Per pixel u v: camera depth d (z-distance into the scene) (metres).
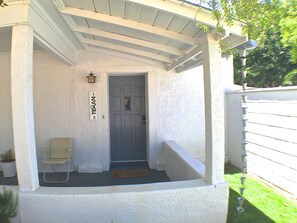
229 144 5.83
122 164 5.84
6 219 2.32
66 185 4.53
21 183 2.64
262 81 9.48
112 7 2.76
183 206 2.64
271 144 4.20
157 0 2.27
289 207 3.31
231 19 1.82
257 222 2.92
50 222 2.60
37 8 2.72
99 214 2.59
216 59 2.60
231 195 3.75
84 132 5.37
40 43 3.20
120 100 5.95
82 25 3.68
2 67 5.36
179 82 5.51
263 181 4.39
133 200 2.59
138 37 3.72
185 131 5.57
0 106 5.39
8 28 2.66
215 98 2.62
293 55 4.39
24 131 2.57
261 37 1.98
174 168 4.43
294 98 3.79
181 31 2.93
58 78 5.30
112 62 5.34
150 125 5.47
